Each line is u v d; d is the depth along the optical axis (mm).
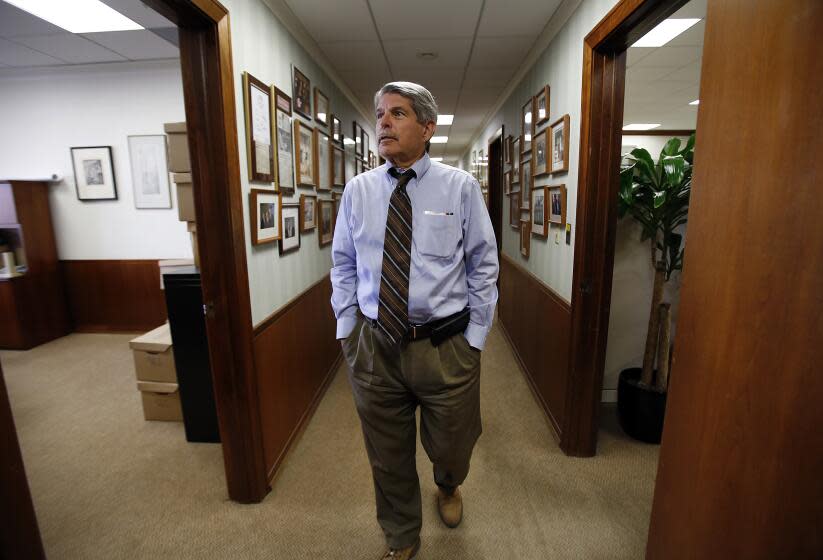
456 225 1229
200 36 1411
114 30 2816
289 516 1662
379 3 2109
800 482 669
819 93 612
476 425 1371
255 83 1725
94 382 2941
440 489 1624
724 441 814
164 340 2334
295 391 2229
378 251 1228
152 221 3887
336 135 3303
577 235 1918
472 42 2656
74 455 2086
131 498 1774
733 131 785
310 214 2566
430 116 1188
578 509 1689
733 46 781
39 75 3703
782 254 681
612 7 1596
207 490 1821
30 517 695
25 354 3492
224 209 1515
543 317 2545
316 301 2697
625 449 2104
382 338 1212
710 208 851
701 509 883
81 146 3803
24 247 3617
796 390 666
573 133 2025
